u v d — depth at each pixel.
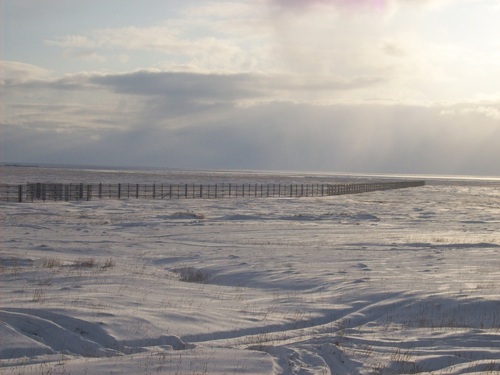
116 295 12.28
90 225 31.08
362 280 15.77
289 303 12.84
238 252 22.25
